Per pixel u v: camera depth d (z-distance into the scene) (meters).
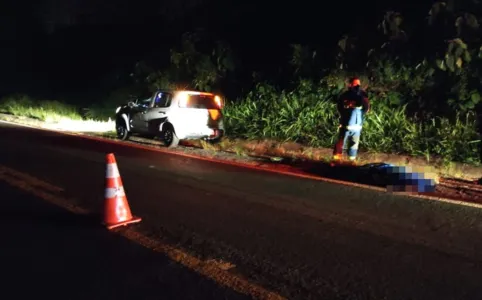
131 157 11.86
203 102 13.98
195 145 14.69
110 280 4.76
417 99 13.91
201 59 19.89
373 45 15.37
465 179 9.93
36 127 19.14
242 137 15.46
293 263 5.18
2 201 7.52
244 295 4.46
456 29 13.22
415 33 14.62
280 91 17.17
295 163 11.35
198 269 5.03
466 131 11.91
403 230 6.30
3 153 11.97
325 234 6.13
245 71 20.17
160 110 13.92
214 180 9.30
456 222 6.66
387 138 12.56
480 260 5.30
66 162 10.89
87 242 5.79
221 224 6.51
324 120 14.31
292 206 7.44
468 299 4.38
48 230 6.20
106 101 24.31
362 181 9.40
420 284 4.68
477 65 12.86
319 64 16.91
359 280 4.77
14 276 4.83
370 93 14.59
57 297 4.40
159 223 6.54
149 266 5.11
